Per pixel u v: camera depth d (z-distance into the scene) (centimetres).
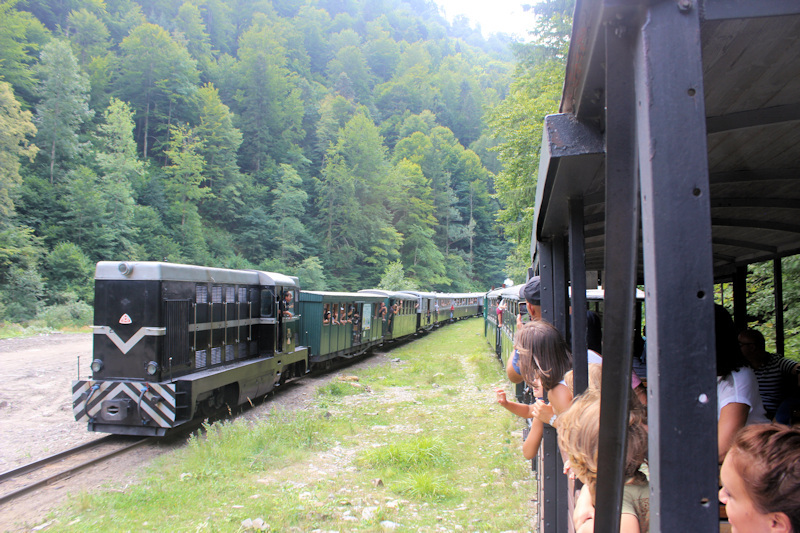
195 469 710
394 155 8769
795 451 121
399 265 5253
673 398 106
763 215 331
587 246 452
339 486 666
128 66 6681
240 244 6097
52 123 4628
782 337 489
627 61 123
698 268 107
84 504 583
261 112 7650
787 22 124
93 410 817
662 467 106
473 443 869
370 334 2047
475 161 9588
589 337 377
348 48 10862
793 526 119
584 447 166
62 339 2342
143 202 5378
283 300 1259
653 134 110
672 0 112
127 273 826
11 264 3256
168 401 802
